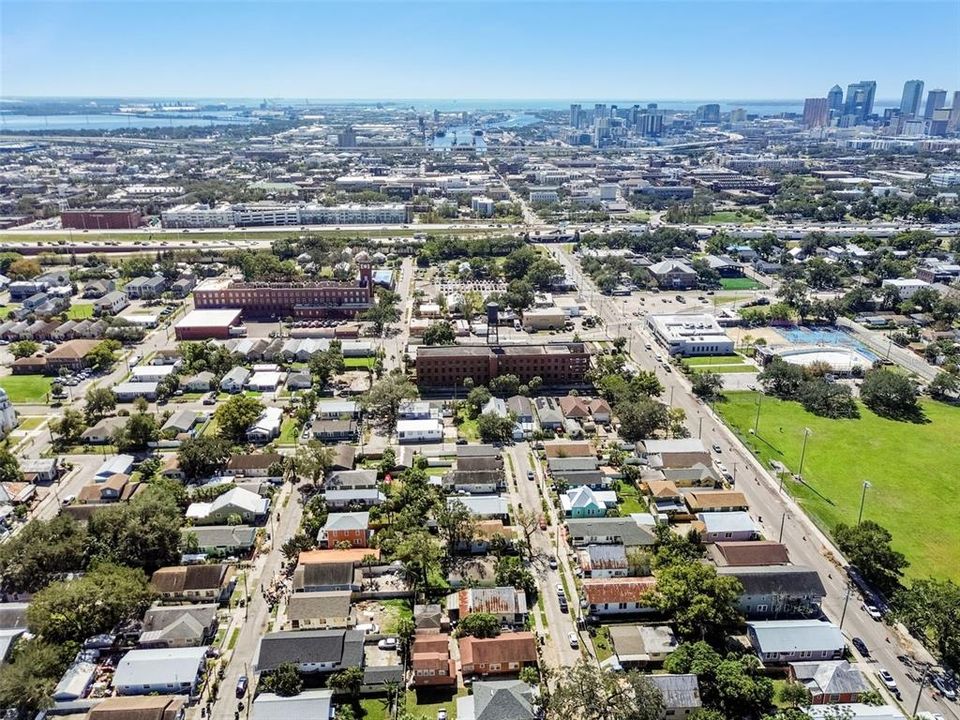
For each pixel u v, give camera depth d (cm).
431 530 19150
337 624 15825
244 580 17325
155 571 17150
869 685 14112
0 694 12750
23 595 16575
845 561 18150
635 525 18775
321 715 13225
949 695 13988
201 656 14588
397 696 13812
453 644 15338
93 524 17625
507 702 13138
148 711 13075
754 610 16075
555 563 17975
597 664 14650
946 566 17950
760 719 13150
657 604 15825
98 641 15125
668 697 13275
